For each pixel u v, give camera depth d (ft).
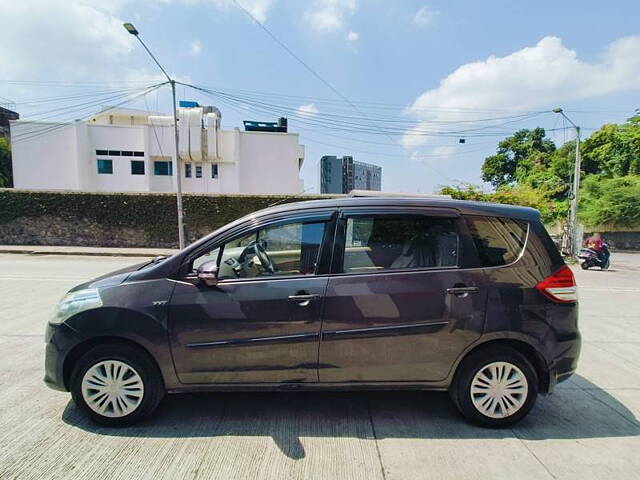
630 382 12.64
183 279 9.44
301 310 9.19
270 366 9.29
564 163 100.63
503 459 8.30
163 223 57.16
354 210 9.88
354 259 9.60
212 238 9.77
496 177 130.00
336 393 11.21
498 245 9.89
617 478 7.75
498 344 9.61
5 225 54.95
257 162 104.27
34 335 15.79
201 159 100.89
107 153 96.99
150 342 9.05
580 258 47.39
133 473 7.59
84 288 9.78
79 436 8.84
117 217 56.44
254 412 10.07
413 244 9.77
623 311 23.16
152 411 9.45
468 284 9.45
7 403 10.35
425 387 9.60
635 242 72.95
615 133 94.27
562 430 9.55
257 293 9.23
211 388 9.36
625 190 73.05
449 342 9.38
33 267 35.94
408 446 8.71
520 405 9.52
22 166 94.02
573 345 9.66
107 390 9.23
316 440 8.87
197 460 8.05
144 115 122.52
